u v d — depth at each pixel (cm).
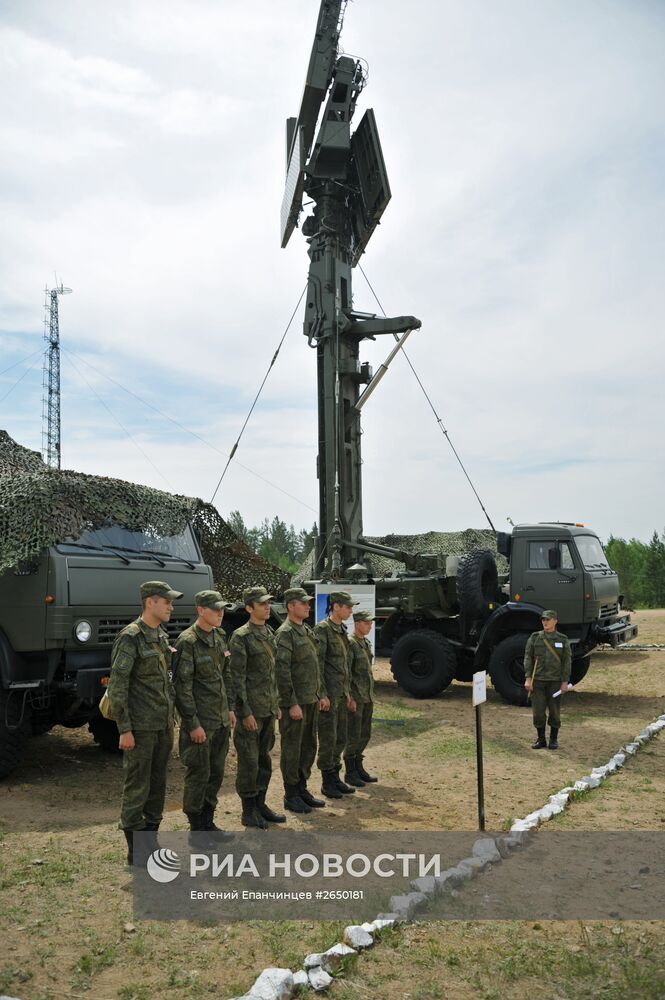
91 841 542
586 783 691
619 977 367
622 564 6275
